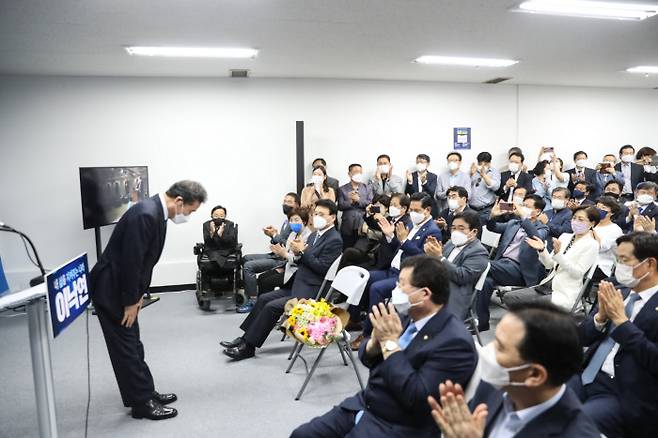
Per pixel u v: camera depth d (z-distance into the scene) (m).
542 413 1.17
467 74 5.96
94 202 4.84
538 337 1.11
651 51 4.79
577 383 2.00
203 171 5.94
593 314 2.36
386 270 4.21
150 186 5.82
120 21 3.47
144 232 2.55
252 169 6.06
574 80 6.53
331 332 2.81
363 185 6.09
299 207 4.78
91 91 5.59
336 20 3.56
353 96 6.27
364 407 1.83
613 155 7.17
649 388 1.79
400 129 6.47
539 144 7.05
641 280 1.92
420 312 1.76
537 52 4.78
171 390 3.07
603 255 3.72
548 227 4.66
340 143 6.29
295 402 2.89
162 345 3.89
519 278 4.09
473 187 6.39
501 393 1.34
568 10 3.46
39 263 2.06
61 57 4.56
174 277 5.86
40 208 5.52
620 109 7.34
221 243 5.05
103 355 3.72
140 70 5.30
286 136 6.11
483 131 6.79
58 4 3.09
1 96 5.36
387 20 3.59
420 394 1.58
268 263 5.08
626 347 1.80
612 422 1.82
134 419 2.73
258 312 3.71
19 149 5.44
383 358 1.85
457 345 1.61
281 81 6.05
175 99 5.80
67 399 2.99
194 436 2.53
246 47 4.34
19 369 3.53
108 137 5.67
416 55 4.83
